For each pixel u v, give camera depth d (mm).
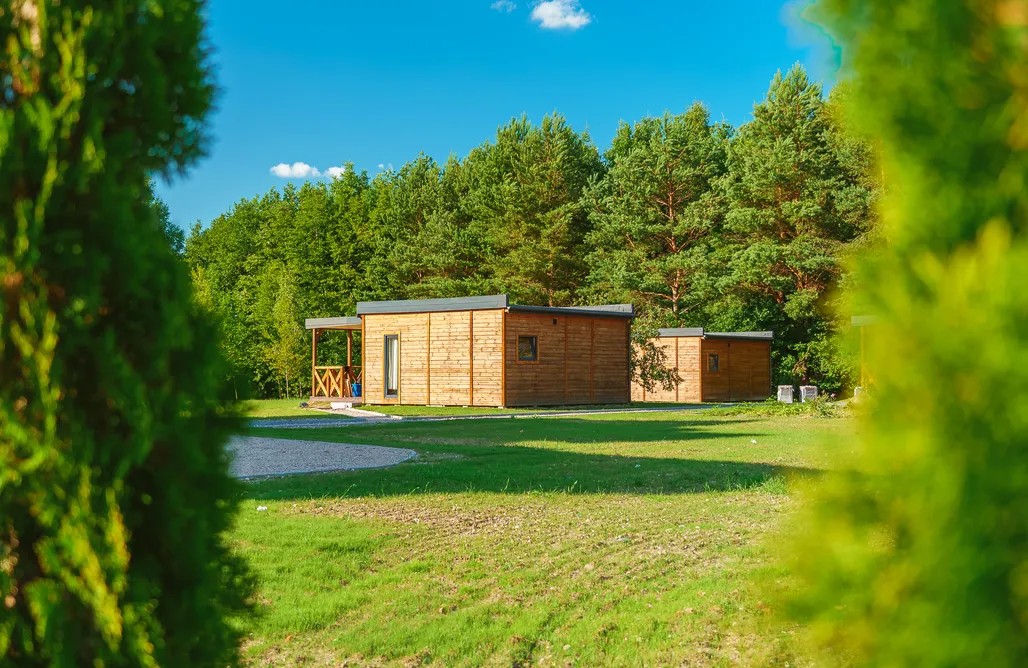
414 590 4844
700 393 32406
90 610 1863
